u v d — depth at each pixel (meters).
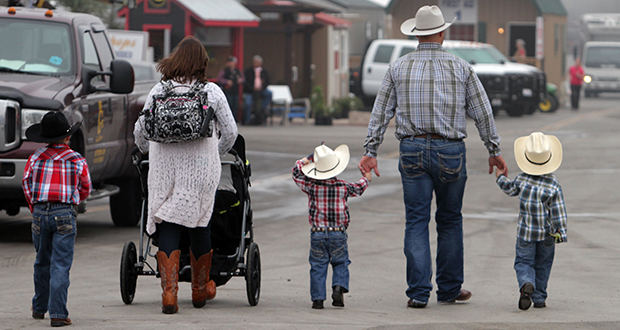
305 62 64.38
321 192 12.05
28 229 20.00
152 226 11.33
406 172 12.05
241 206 12.18
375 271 15.24
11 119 16.78
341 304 12.05
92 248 17.36
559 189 11.98
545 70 82.12
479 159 34.81
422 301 11.95
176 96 11.02
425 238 12.04
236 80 50.81
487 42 82.19
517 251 12.09
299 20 59.59
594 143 41.09
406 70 11.99
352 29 87.69
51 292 10.34
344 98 59.81
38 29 18.81
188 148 11.12
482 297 12.98
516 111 61.38
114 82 17.89
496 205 23.83
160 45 50.47
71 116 17.23
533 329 10.29
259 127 51.19
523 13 81.06
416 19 12.08
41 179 10.61
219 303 12.36
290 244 17.98
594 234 19.03
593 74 90.81
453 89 11.87
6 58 18.45
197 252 11.57
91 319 10.82
